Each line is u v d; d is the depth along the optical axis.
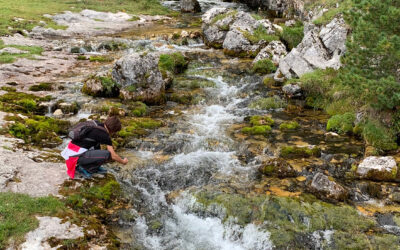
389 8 9.47
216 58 19.95
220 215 7.16
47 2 36.09
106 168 8.52
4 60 17.34
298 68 15.05
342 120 11.16
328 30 15.28
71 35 25.38
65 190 7.03
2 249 5.26
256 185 8.04
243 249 6.46
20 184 6.92
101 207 6.97
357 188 7.92
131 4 40.00
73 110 12.20
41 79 15.30
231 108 13.41
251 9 37.66
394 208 7.19
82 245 5.68
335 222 6.72
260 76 16.61
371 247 6.11
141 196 7.72
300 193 7.67
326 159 9.25
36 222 5.87
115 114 11.99
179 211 7.40
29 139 9.52
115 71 13.77
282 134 10.93
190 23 31.69
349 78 9.96
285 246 6.27
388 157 8.60
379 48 9.13
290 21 24.78
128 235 6.46
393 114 10.05
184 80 15.98
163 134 10.77
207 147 10.05
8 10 29.41
